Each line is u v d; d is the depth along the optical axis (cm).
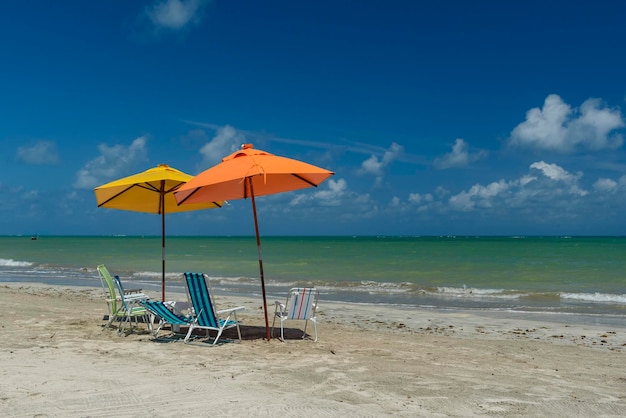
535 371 664
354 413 458
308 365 647
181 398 489
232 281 2175
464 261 3597
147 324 925
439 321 1180
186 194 805
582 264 3244
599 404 513
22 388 511
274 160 756
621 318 1246
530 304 1517
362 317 1230
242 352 726
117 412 447
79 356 672
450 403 499
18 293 1598
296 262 3462
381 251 5488
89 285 1994
